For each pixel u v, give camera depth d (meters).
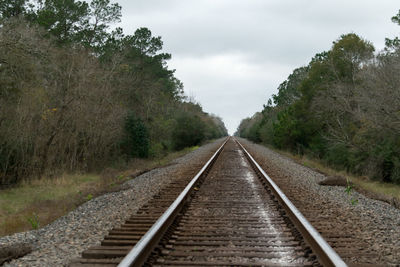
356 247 4.76
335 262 3.57
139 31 38.75
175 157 27.80
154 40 39.09
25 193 14.79
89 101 21.95
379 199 9.62
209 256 4.45
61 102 19.66
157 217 6.49
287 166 19.00
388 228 6.00
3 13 27.83
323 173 17.08
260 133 58.22
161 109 40.25
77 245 5.14
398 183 17.80
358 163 20.84
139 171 16.59
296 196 9.08
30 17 28.73
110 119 23.88
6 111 16.95
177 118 45.88
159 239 4.88
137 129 28.30
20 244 5.05
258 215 6.84
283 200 7.35
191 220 6.44
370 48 28.11
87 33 32.66
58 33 30.22
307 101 32.31
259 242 5.02
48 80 21.12
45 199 12.61
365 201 8.84
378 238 5.30
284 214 6.81
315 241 4.37
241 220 6.41
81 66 21.09
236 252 4.59
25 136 17.61
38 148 18.64
